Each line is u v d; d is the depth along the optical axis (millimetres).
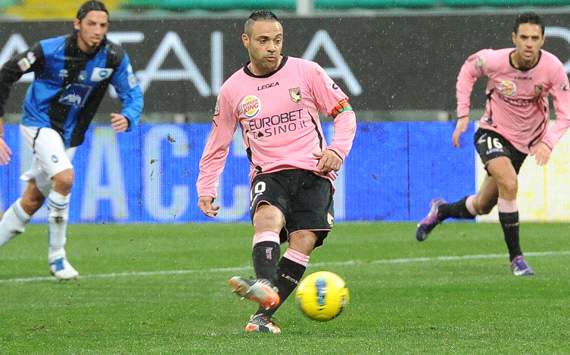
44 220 54656
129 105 32875
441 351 20031
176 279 33000
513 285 30328
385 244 42906
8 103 54031
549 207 52125
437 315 24953
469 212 38969
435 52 53281
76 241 45344
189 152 53281
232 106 22906
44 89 32375
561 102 33250
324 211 22625
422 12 53250
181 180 53281
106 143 53375
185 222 53344
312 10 54844
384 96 53469
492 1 54375
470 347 20469
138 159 53406
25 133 32750
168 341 21703
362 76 53375
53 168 32031
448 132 52812
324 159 22031
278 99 22625
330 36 53375
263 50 22172
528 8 53812
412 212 53156
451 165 52844
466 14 53062
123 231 49344
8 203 53156
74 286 31344
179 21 53625
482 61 34250
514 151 34625
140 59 53750
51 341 21953
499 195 33250
